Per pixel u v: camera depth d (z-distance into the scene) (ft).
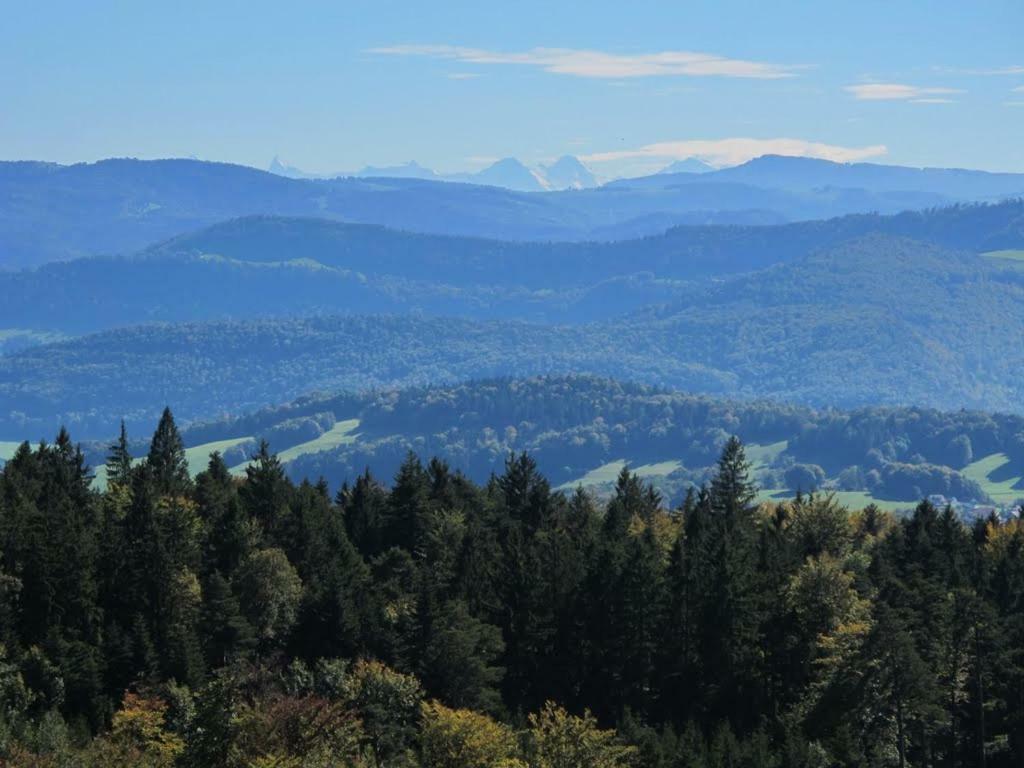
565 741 403.13
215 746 325.01
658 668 551.18
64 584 532.32
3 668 464.65
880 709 477.36
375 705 433.48
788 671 540.93
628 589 554.87
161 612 541.34
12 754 375.25
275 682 447.83
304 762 326.03
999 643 497.05
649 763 443.73
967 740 511.40
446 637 494.18
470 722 408.46
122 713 420.36
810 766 453.17
